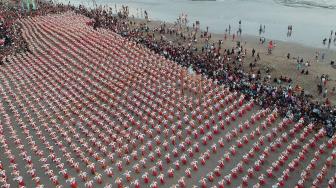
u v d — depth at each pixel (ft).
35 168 192.85
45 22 381.19
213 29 391.65
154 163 191.01
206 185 175.22
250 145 200.75
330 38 333.01
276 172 182.19
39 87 265.34
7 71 291.99
